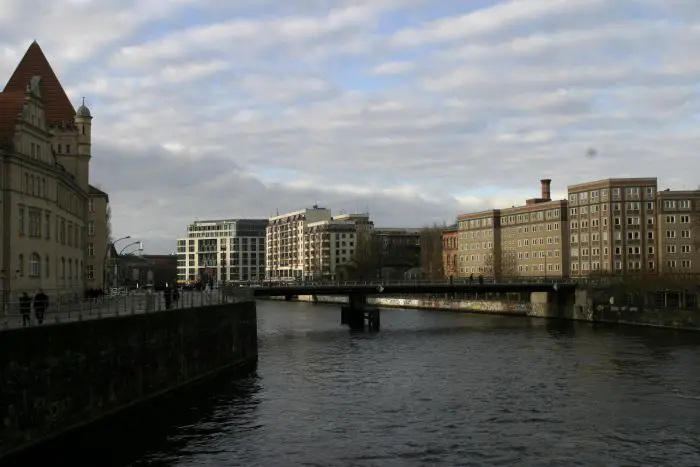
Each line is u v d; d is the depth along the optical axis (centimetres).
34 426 3778
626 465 3656
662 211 16288
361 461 3716
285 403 5175
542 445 4009
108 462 3684
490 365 6981
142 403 5053
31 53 9694
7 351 3562
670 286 12244
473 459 3747
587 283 13550
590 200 17062
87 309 5175
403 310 17712
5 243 6091
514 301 15512
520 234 19488
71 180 8050
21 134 6500
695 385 5788
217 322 6675
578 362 7131
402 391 5609
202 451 3903
